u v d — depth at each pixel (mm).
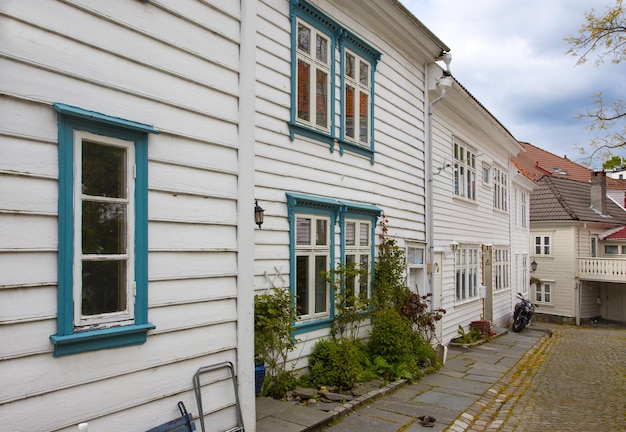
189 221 4172
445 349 10828
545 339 18156
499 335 16906
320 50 8117
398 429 6125
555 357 13758
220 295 4426
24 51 3125
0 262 2996
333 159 8266
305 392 6832
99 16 3541
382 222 9750
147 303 3814
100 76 3537
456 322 14242
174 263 4047
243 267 4652
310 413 6074
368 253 9273
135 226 3775
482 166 17125
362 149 9031
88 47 3475
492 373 10266
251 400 4680
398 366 8680
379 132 9695
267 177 6867
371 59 9430
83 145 3537
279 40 7113
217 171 4430
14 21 3086
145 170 3840
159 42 3953
